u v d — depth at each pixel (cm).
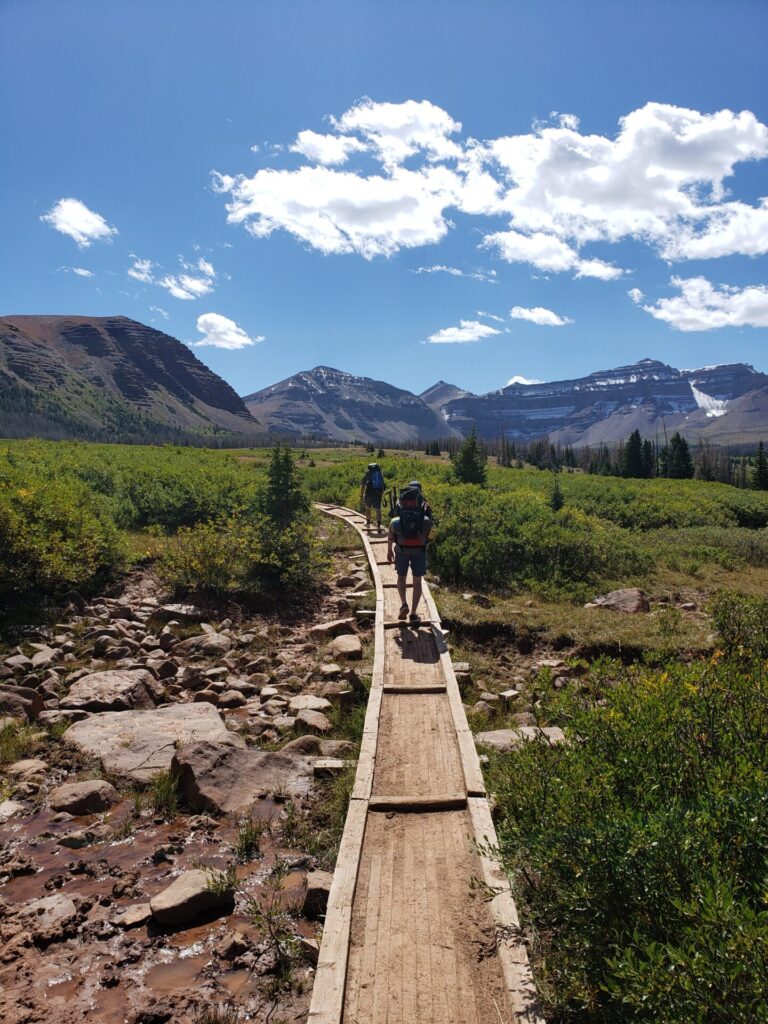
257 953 377
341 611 1127
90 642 903
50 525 1154
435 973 327
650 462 9138
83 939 386
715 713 409
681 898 290
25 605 991
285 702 755
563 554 1427
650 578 1399
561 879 329
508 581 1318
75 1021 327
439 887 392
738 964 233
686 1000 238
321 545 1539
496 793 453
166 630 970
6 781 559
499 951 335
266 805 538
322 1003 303
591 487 3581
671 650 892
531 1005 301
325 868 456
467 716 721
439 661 791
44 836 489
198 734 639
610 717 411
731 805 314
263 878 446
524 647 977
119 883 434
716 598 973
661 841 301
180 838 490
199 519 1689
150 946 381
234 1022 330
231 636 981
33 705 696
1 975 356
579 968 299
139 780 564
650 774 368
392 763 553
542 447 14312
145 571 1256
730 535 1948
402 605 929
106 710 710
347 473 3491
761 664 474
